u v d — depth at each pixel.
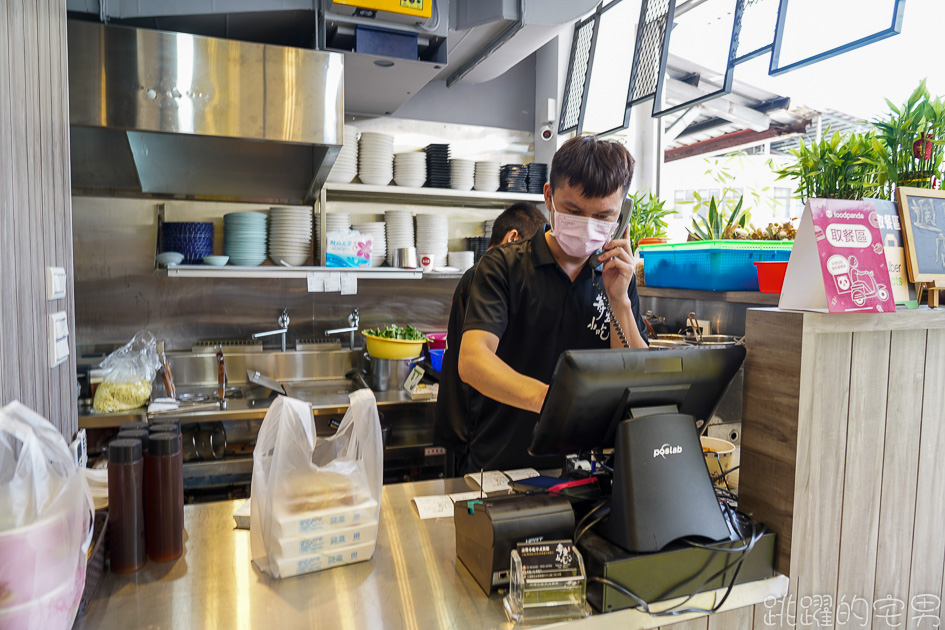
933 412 1.24
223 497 2.66
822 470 1.09
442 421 1.95
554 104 3.86
